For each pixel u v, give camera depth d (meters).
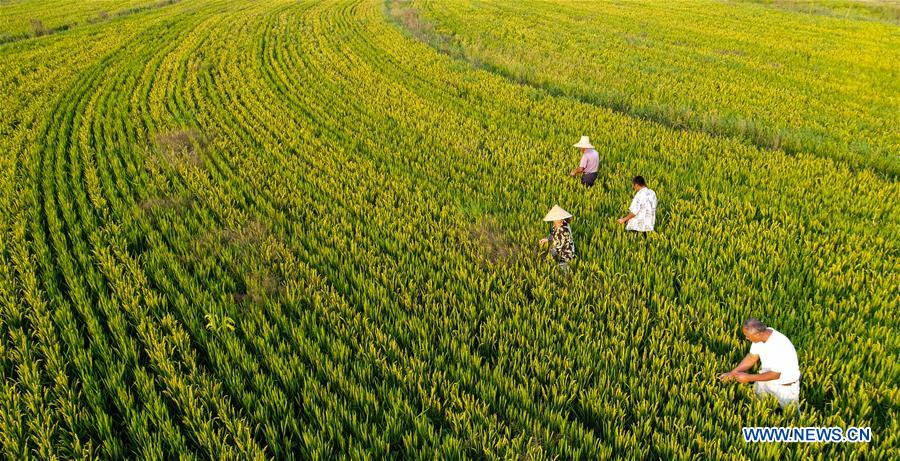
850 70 25.69
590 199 10.96
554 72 23.33
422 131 16.03
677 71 24.75
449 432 5.66
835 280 7.88
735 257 8.78
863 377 6.00
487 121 16.92
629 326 7.05
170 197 11.15
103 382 6.28
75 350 6.60
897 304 7.33
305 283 8.23
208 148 14.35
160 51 29.28
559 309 7.36
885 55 29.30
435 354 6.67
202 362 6.76
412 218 10.34
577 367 6.43
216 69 25.47
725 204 10.71
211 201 11.03
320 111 18.25
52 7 50.59
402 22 39.56
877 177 12.69
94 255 9.04
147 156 13.71
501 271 8.44
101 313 7.53
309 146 14.42
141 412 5.68
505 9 48.03
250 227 9.85
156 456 5.14
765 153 13.99
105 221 10.21
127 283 8.00
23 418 5.77
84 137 15.03
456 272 8.32
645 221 9.28
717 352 6.56
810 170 12.76
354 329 7.02
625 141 15.00
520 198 11.39
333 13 45.38
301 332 6.85
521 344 6.75
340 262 8.82
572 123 16.56
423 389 6.02
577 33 35.72
